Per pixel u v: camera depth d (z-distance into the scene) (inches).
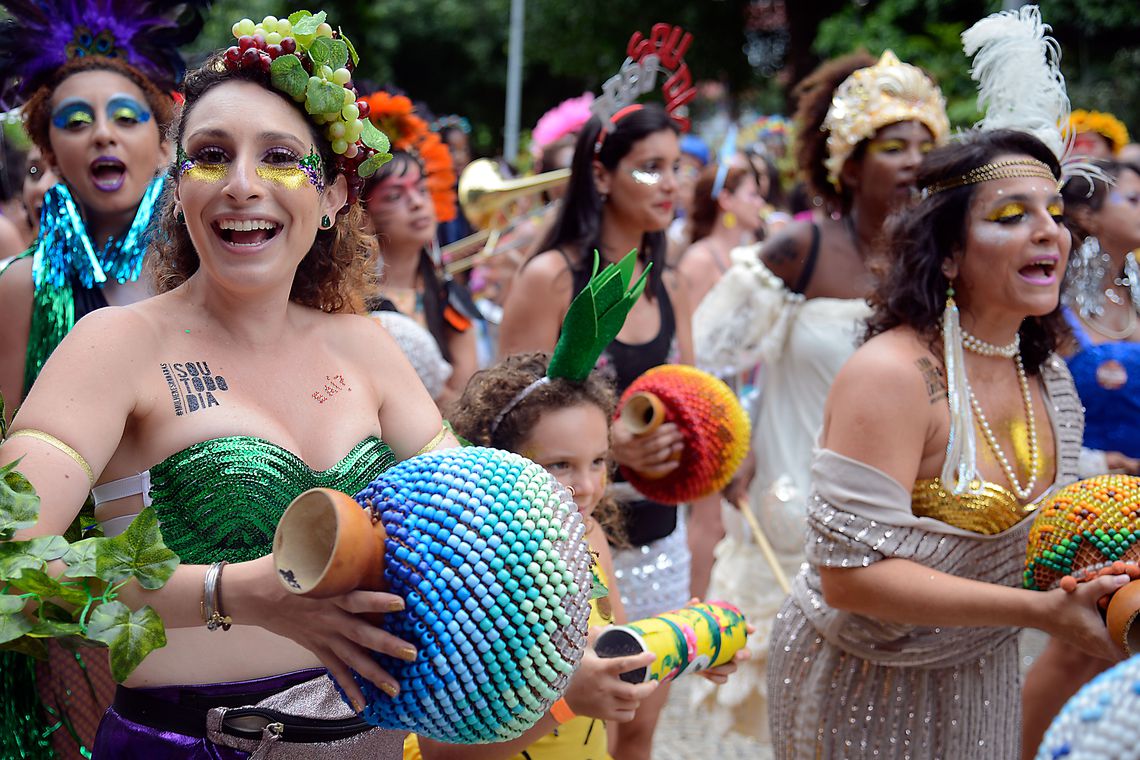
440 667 61.8
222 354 78.5
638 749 136.4
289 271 79.5
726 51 689.0
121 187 122.5
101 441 71.8
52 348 113.1
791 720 110.5
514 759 94.9
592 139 152.6
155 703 77.3
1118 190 149.7
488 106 857.5
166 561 65.7
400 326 157.3
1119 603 84.4
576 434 104.7
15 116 130.8
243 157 76.7
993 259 100.7
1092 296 149.1
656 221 154.5
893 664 103.9
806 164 165.5
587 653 83.3
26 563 63.0
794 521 156.6
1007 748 107.9
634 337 153.8
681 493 128.6
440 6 798.5
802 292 160.2
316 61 80.1
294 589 60.6
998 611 92.6
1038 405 108.3
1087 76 421.7
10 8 123.8
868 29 478.3
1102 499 89.6
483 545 62.8
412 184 175.5
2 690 85.6
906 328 104.5
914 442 99.6
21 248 166.2
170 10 129.6
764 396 164.1
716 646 91.3
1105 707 45.2
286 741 77.6
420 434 86.6
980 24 115.2
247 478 75.2
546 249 154.3
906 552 98.3
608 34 686.5
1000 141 103.3
